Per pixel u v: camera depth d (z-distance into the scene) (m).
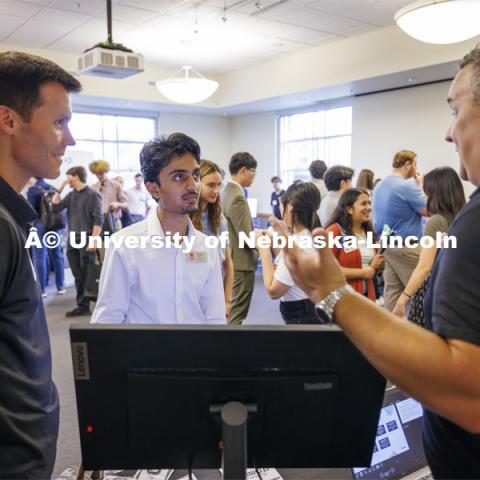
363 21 5.61
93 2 4.86
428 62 5.52
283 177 9.53
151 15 5.31
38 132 0.95
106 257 1.41
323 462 0.76
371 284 2.29
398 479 1.07
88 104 8.39
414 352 0.62
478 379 0.60
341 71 6.51
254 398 0.71
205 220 2.44
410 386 0.63
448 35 2.73
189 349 0.70
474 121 0.73
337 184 3.63
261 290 5.84
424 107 6.61
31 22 5.49
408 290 2.27
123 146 9.16
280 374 0.71
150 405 0.72
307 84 7.02
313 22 5.62
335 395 0.72
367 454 0.76
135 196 7.98
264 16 5.39
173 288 1.41
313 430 0.73
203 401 0.71
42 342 0.99
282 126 9.42
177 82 4.83
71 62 6.95
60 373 3.15
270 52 7.04
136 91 7.87
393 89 6.96
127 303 1.39
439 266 0.71
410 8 2.65
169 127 9.56
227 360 0.70
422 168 6.69
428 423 0.86
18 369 0.91
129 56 4.19
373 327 0.64
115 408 0.72
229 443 0.68
